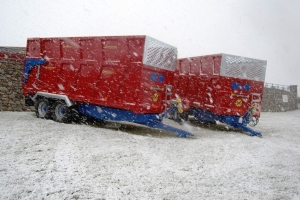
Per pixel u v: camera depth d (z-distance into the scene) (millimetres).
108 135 6805
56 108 8539
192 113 11406
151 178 3848
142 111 6930
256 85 9727
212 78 9727
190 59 11500
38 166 3986
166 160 4852
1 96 10242
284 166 5105
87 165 4199
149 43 6902
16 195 2998
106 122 9719
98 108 8031
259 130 10789
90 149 5184
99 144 5676
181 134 7535
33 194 3053
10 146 4965
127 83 7082
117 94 7266
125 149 5406
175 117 11531
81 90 8102
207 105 9844
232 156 5609
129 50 7113
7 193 3027
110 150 5227
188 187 3621
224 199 3316
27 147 4988
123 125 9336
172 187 3576
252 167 4871
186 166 4586
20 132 6270
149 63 6984
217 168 4621
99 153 4941
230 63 9289
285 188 3867
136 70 6906
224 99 9273
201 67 10609
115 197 3131
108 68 7512
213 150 6070
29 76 9688
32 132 6387
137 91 6859
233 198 3367
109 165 4281
